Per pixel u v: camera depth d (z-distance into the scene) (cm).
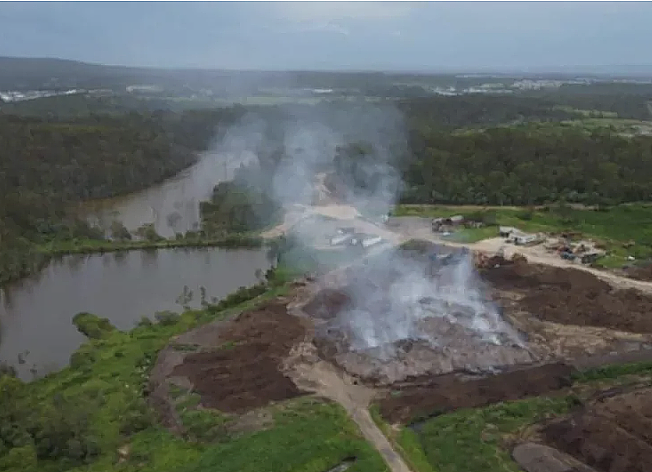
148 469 4572
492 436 4778
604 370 5728
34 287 8981
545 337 6500
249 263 9875
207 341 6700
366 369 5850
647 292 7556
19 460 4631
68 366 6400
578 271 8125
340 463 4600
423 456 4600
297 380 5766
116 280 9206
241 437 4891
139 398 5638
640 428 4662
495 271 8400
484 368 5916
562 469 4334
